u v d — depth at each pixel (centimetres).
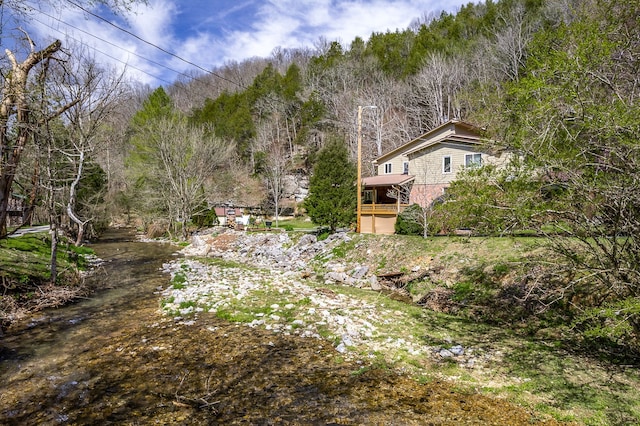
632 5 644
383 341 894
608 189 619
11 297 1136
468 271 1358
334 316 1049
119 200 3888
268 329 962
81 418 579
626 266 699
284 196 4647
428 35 5394
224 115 6006
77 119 1619
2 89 987
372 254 1825
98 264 2014
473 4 5597
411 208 2122
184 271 1786
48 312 1136
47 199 1426
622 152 616
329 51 6650
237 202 4650
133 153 3888
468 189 793
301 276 1695
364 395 654
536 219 741
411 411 605
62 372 733
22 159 1326
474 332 978
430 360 799
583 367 765
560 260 875
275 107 5916
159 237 3475
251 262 2189
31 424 563
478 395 659
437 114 4388
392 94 4916
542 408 615
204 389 669
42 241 1981
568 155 651
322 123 5328
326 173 2408
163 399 635
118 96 1892
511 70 3344
